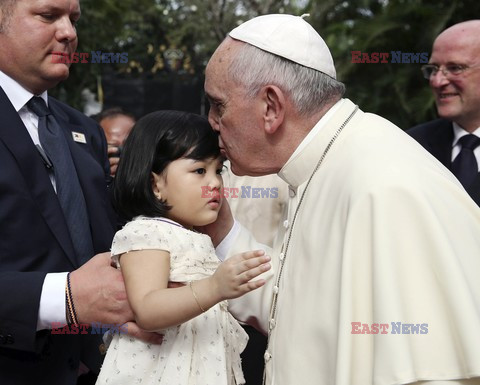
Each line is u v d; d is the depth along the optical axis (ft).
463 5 24.99
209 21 41.52
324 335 7.40
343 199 7.59
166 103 31.30
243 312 9.10
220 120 8.23
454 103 14.20
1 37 8.77
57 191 8.88
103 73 30.78
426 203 7.09
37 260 8.45
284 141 8.21
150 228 7.93
